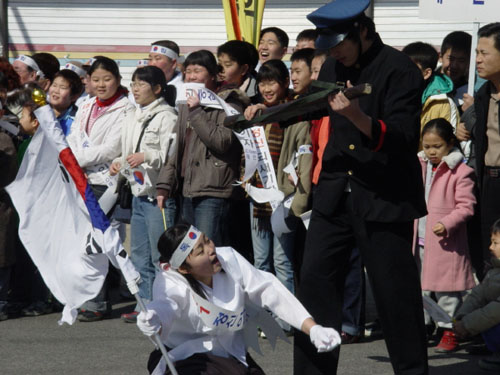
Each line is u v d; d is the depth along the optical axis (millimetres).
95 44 20375
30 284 11828
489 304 8906
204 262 6645
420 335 7582
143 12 20109
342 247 7688
